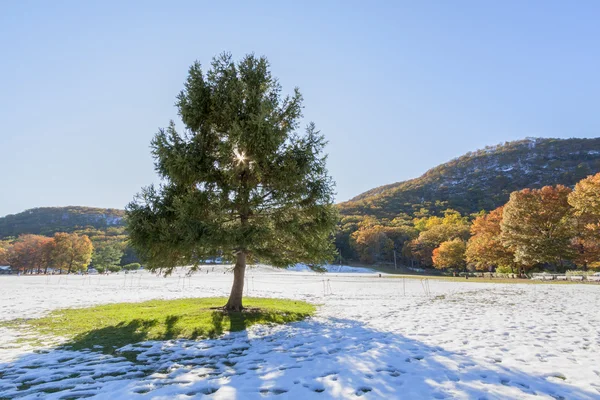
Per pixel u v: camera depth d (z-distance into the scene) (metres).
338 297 18.48
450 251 58.22
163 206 10.09
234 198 10.23
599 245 33.78
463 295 18.62
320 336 7.77
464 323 9.44
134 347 6.80
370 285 28.91
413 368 5.16
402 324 9.41
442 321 9.87
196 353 6.28
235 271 11.70
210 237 8.88
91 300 16.09
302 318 10.51
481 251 42.59
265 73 11.76
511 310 12.09
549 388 4.26
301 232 10.44
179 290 23.56
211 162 10.48
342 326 9.12
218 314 10.56
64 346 6.93
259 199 10.13
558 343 6.82
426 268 84.50
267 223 10.27
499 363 5.44
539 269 45.53
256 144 9.55
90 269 91.62
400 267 86.25
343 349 6.50
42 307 13.24
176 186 10.42
